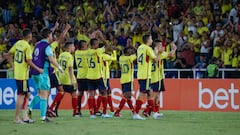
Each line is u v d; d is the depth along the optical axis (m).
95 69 43.31
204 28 60.28
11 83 54.00
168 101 52.97
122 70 44.22
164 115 46.38
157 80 43.78
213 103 51.94
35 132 32.25
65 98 53.91
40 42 37.56
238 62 56.16
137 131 33.19
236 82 51.47
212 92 51.97
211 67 54.06
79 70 44.56
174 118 43.22
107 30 62.47
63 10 68.06
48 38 37.66
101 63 43.47
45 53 37.06
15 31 65.44
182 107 52.66
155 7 65.00
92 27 62.31
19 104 37.62
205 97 52.12
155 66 43.72
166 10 64.25
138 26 61.72
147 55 40.72
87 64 44.16
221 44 57.91
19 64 37.09
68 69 44.09
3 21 70.06
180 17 62.88
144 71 40.84
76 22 65.88
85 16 66.69
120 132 32.56
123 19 63.50
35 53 37.41
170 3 65.06
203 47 57.78
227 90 51.69
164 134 31.73
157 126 36.34
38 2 70.25
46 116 39.97
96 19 65.88
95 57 43.22
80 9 66.94
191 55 57.78
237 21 60.88
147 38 41.00
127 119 41.81
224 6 63.12
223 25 61.72
